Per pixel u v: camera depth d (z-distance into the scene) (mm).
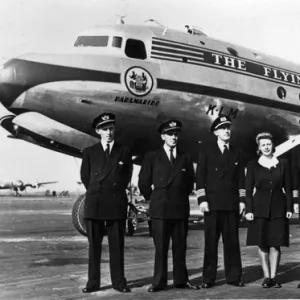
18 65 8586
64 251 8930
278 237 5426
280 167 5594
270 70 12047
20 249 9273
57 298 4938
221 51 11078
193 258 7914
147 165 5711
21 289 5406
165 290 5348
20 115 8828
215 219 5637
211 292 5219
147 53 9758
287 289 5348
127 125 9633
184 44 10375
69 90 8750
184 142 10773
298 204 5684
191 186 5742
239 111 11141
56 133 8898
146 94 9500
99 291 5305
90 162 5582
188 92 10047
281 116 12109
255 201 5617
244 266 7004
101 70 9078
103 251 8859
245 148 12258
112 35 9609
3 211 33344
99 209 5355
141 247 9469
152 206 5539
